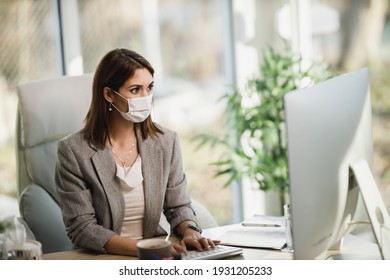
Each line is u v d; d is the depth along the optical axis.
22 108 2.62
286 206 1.86
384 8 3.33
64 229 2.62
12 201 3.37
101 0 3.47
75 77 2.72
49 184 2.65
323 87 1.56
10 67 3.32
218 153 3.91
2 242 1.69
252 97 3.87
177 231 2.20
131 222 2.19
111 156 2.14
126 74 2.08
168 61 3.72
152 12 3.65
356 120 1.73
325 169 1.54
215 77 3.88
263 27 3.81
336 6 3.57
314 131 1.50
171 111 3.75
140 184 2.18
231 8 3.85
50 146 2.66
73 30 3.35
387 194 3.37
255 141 3.86
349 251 1.84
